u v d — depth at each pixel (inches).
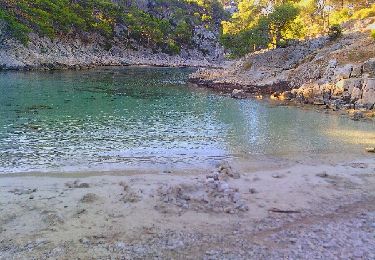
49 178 722.2
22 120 1264.8
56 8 4451.3
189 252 437.4
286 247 448.1
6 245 450.3
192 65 5492.1
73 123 1242.6
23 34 3767.2
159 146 986.7
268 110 1541.6
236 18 4141.2
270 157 894.4
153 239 469.7
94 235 479.5
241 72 2827.3
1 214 540.1
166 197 601.9
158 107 1600.6
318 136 1104.8
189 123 1275.8
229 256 426.9
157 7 7337.6
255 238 474.0
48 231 490.3
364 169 786.8
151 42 6092.5
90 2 5334.6
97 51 5162.4
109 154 908.0
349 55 2001.7
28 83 2315.5
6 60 3405.5
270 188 661.9
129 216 538.9
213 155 910.4
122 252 435.5
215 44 7140.8
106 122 1269.7
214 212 553.9
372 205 587.5
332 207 578.2
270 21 3260.3
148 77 3139.8
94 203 585.9
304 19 3900.1
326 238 470.0
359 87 1631.4
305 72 2074.3
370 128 1211.9
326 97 1706.4
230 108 1588.3
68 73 3221.0
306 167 804.6
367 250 438.6
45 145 979.3
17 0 4151.1
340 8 3922.2
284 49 2842.0
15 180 705.6
